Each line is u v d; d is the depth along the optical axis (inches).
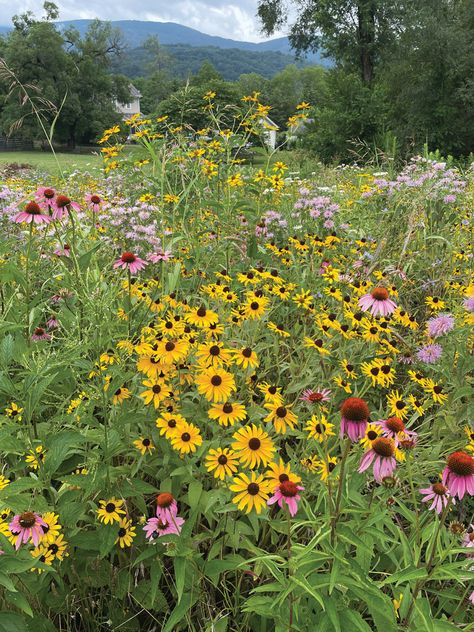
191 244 169.8
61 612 78.0
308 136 1074.1
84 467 91.8
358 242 193.2
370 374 106.7
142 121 232.5
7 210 180.5
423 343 134.6
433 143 994.7
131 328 112.6
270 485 70.0
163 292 123.7
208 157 221.0
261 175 207.9
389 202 216.8
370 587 63.0
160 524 74.3
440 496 71.0
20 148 1866.4
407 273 181.6
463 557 83.4
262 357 127.3
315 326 135.7
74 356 86.8
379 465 63.8
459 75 980.6
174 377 100.3
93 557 80.3
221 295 133.5
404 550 69.2
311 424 88.5
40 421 104.8
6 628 63.5
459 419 103.1
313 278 166.6
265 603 70.0
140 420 85.4
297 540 83.9
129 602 82.6
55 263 129.0
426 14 1035.3
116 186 250.2
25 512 70.6
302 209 215.9
